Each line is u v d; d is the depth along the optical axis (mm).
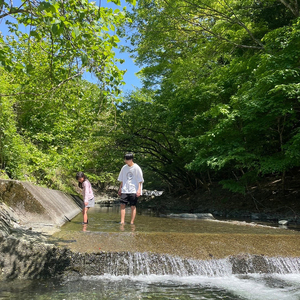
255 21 14742
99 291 3531
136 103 16938
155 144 19016
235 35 13305
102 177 21109
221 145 11172
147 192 36125
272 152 12359
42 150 11250
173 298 3404
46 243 4348
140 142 18266
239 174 16438
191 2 12875
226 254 4828
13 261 3988
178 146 17922
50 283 3779
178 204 18109
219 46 14562
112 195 33562
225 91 12367
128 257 4414
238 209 13375
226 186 12258
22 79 9641
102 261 4324
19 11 4180
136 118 16688
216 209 14594
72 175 15539
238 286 3992
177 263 4492
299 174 14203
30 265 4012
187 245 5012
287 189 12875
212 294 3625
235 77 11875
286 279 4371
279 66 9289
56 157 10258
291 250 5234
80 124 13688
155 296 3445
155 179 26859
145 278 4191
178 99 13578
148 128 17203
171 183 22469
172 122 14234
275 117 10055
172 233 5613
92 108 13203
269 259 4832
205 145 12117
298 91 8430
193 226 7348
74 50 4797
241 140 11195
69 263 4191
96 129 16109
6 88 8711
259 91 9688
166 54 17391
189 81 13969
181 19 13648
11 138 8625
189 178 20469
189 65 13797
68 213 8203
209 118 12719
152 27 14273
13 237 4164
